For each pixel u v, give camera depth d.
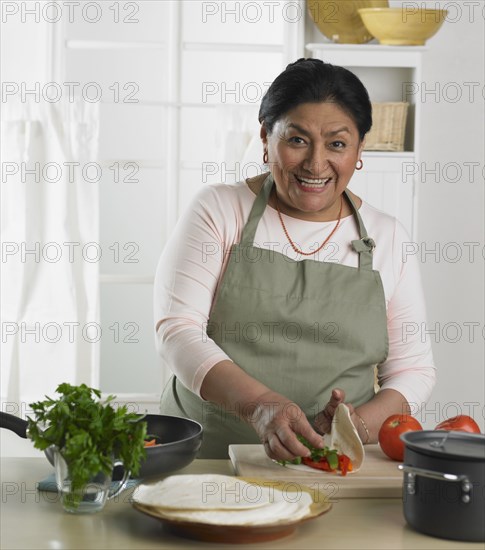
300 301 1.83
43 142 3.46
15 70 3.63
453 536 1.20
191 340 1.73
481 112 3.54
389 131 3.33
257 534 1.19
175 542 1.19
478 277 3.59
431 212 3.57
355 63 3.31
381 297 1.87
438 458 1.20
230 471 1.58
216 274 1.85
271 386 1.83
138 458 1.29
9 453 3.65
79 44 3.58
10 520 1.27
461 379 3.62
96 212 3.50
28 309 3.48
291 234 1.88
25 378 3.49
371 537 1.22
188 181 4.90
